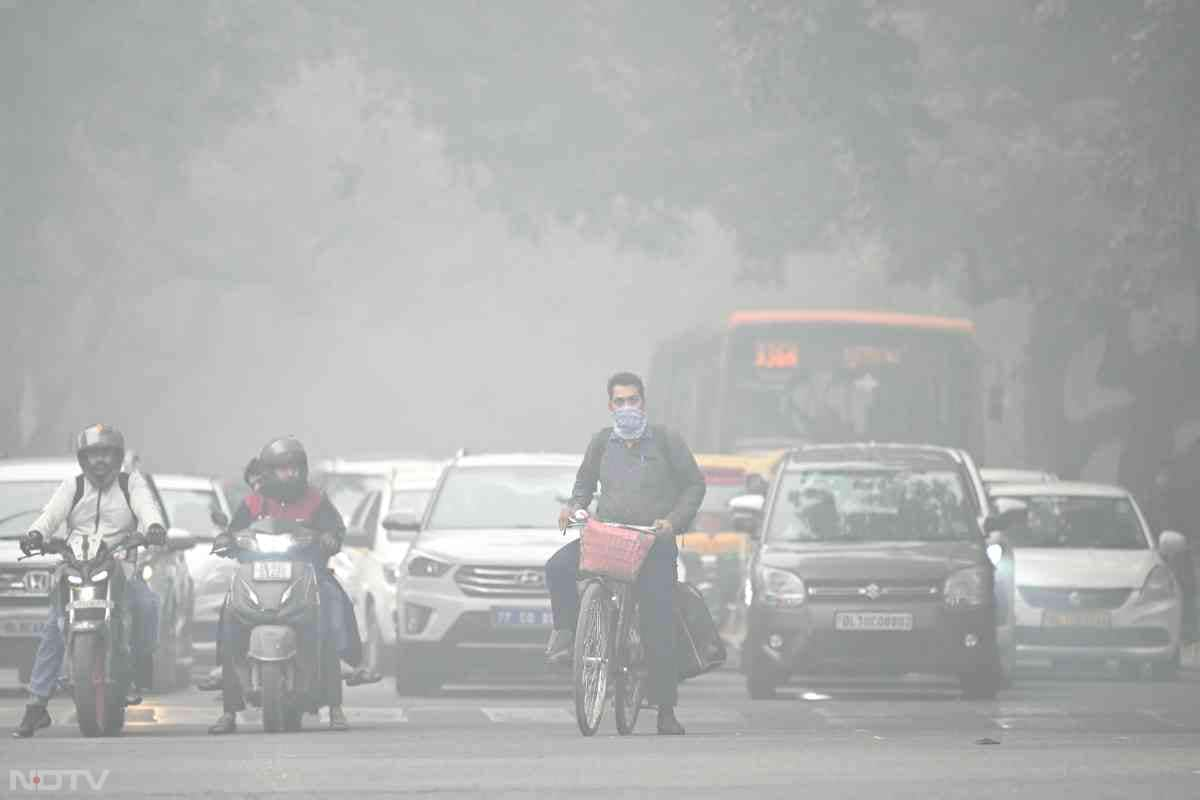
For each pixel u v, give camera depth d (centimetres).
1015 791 2345
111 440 3447
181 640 4881
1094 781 2453
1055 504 5894
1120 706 4162
